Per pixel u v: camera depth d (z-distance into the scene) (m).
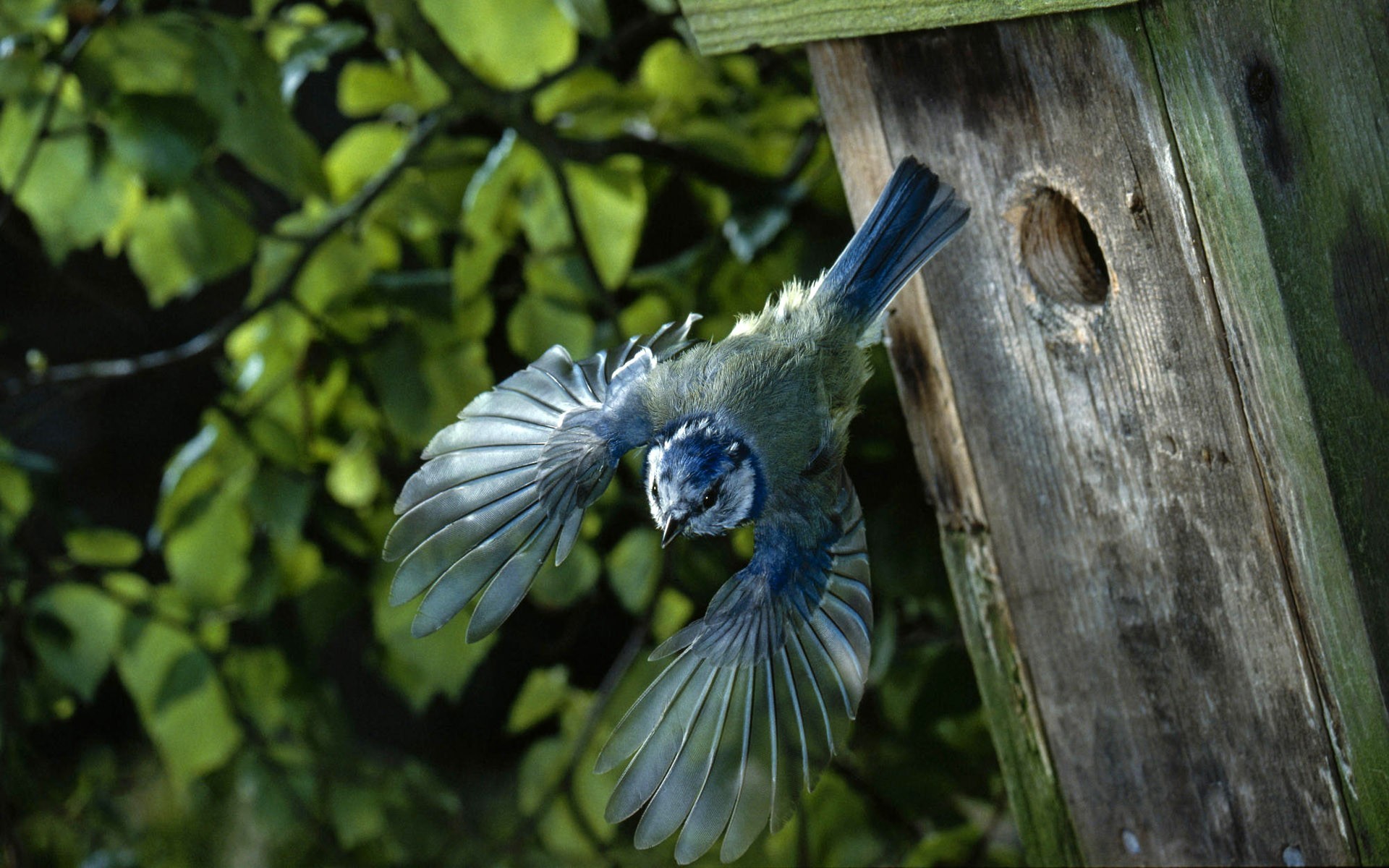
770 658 1.60
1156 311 1.60
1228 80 1.57
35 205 1.77
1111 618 1.64
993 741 1.69
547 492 1.62
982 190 1.63
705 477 1.60
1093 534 1.64
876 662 1.77
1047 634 1.66
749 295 1.78
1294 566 1.59
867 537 1.77
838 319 1.62
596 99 1.79
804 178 1.78
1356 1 1.58
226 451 1.79
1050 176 1.61
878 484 1.78
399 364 1.77
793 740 1.59
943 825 1.79
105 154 1.76
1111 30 1.58
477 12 1.74
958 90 1.62
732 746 1.59
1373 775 1.59
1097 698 1.65
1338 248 1.58
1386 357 1.58
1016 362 1.64
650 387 1.63
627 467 1.80
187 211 1.79
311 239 1.79
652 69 1.80
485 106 1.75
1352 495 1.58
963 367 1.65
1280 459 1.58
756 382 1.61
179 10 1.74
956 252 1.64
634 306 1.80
